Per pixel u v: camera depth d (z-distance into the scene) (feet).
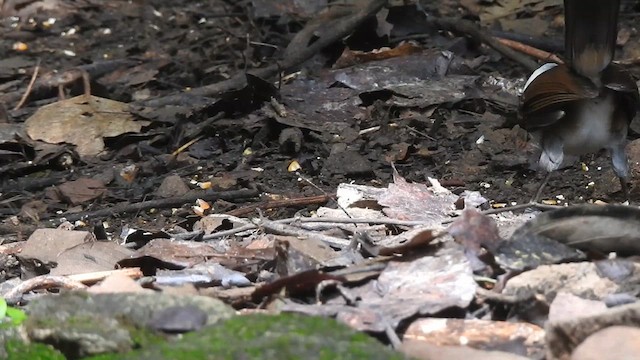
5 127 35.78
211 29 47.57
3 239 27.37
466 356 14.20
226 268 19.54
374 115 34.71
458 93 35.81
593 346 13.74
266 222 23.63
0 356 15.06
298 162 32.24
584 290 16.31
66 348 15.02
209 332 14.33
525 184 29.27
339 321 14.92
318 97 36.35
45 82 40.24
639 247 17.65
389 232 22.56
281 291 16.99
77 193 31.19
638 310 14.35
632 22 42.96
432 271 17.06
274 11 47.62
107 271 19.75
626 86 23.72
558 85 24.00
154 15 50.55
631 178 28.63
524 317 15.99
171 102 38.04
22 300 18.84
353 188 26.86
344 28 40.96
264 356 13.42
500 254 17.33
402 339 15.29
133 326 15.11
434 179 28.63
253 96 36.09
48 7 52.75
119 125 35.68
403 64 38.22
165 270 19.75
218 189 30.68
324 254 19.53
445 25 42.75
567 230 17.65
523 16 45.70
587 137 25.11
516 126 32.73
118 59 44.16
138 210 29.37
